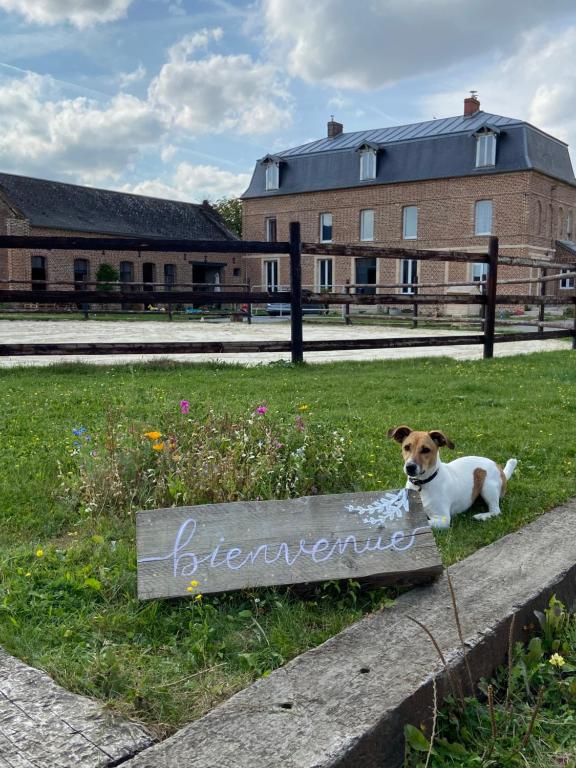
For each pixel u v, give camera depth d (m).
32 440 3.23
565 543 2.17
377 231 25.53
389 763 1.35
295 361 6.27
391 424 3.78
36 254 25.59
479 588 1.87
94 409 3.98
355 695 1.39
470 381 5.41
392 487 2.67
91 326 14.30
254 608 1.77
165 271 29.33
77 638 1.60
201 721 1.31
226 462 2.47
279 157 28.33
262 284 28.97
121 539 2.15
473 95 24.48
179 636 1.66
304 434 2.86
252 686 1.42
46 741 1.23
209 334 11.18
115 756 1.20
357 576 1.86
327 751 1.23
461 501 2.47
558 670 1.75
